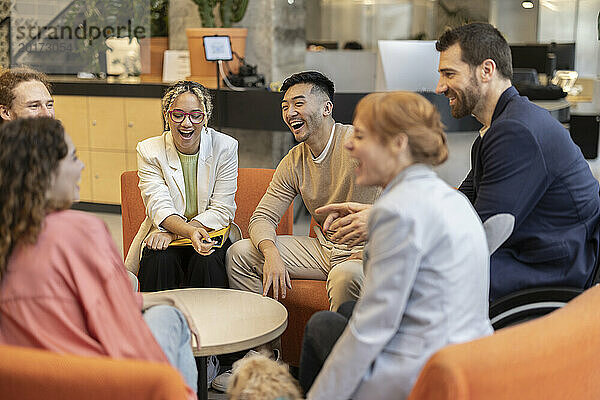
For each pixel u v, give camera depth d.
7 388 1.60
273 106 5.66
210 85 6.16
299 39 7.26
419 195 1.75
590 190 2.48
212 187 3.30
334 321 2.16
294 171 3.21
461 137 6.00
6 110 3.03
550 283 2.42
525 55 9.43
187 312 2.17
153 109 6.29
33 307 1.70
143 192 3.26
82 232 1.73
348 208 2.60
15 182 1.70
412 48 6.02
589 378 1.77
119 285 1.75
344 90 7.20
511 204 2.37
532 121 2.42
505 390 1.58
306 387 2.18
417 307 1.75
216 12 6.78
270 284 2.91
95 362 1.59
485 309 1.85
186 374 2.05
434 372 1.53
